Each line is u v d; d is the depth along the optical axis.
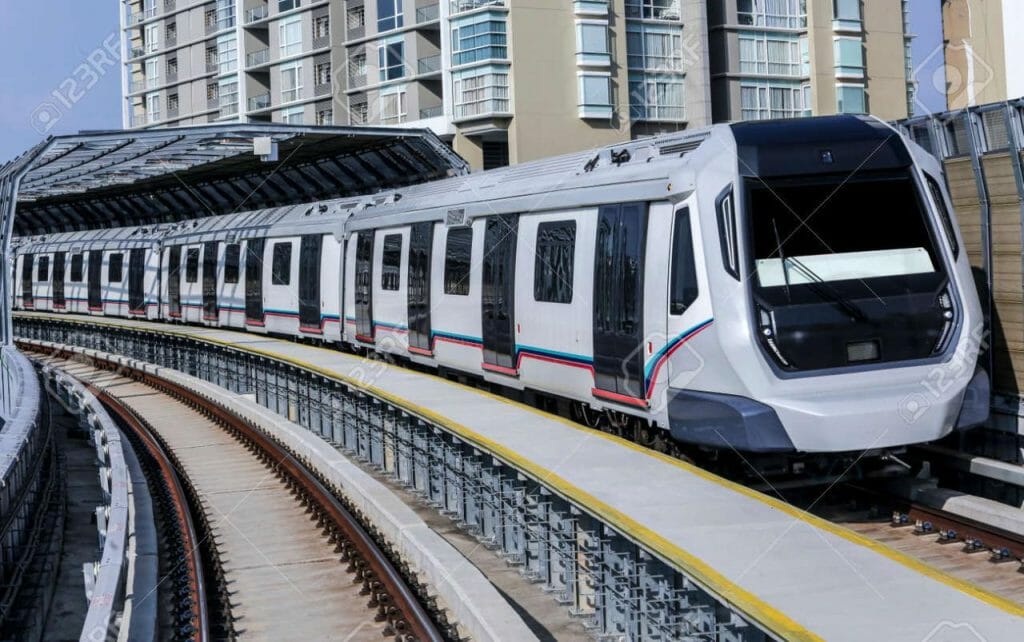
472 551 9.79
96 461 17.75
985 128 10.03
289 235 23.56
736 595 5.18
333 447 15.02
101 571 8.04
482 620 7.40
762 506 6.82
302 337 23.48
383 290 18.53
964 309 9.42
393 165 23.86
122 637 7.68
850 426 8.88
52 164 22.23
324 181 27.05
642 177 10.35
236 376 21.89
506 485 9.43
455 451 10.82
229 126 19.75
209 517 12.62
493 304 13.88
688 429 9.53
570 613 7.87
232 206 32.88
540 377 12.65
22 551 10.71
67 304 39.59
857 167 9.58
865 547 5.91
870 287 9.26
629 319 10.48
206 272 28.83
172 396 25.12
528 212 12.87
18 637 8.85
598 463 8.20
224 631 8.52
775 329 9.04
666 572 6.19
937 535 8.95
